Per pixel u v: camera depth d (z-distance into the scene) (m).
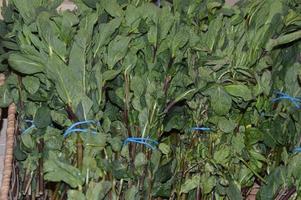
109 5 1.40
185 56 1.41
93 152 1.28
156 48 1.38
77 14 1.45
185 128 1.46
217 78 1.42
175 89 1.41
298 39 1.51
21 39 1.37
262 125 1.47
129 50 1.39
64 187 1.38
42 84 1.39
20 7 1.40
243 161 1.41
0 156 1.92
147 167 1.35
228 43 1.43
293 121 1.44
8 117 1.51
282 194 1.40
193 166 1.43
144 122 1.35
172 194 1.43
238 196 1.38
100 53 1.37
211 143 1.43
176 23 1.39
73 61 1.28
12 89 1.48
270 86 1.43
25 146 1.43
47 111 1.38
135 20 1.39
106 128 1.33
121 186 1.35
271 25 1.43
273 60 1.49
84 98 1.28
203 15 1.50
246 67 1.41
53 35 1.29
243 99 1.41
